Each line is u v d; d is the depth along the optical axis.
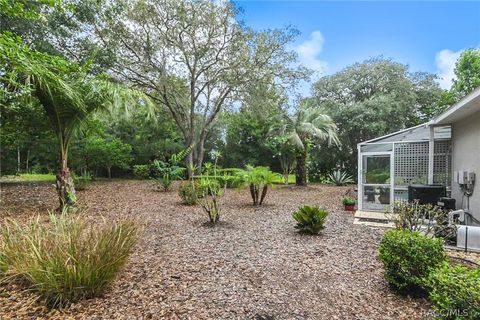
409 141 6.89
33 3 5.57
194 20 11.49
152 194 9.93
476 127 5.12
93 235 2.73
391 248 2.69
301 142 13.02
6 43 3.74
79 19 9.23
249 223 5.69
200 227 5.27
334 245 4.20
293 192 11.62
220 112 15.88
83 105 5.64
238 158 19.19
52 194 8.87
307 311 2.31
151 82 12.58
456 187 6.03
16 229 3.03
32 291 2.42
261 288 2.72
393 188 6.97
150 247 3.96
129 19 11.16
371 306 2.40
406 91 15.48
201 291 2.62
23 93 4.82
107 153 14.05
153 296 2.49
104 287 2.52
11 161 10.86
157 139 17.11
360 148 7.50
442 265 2.35
